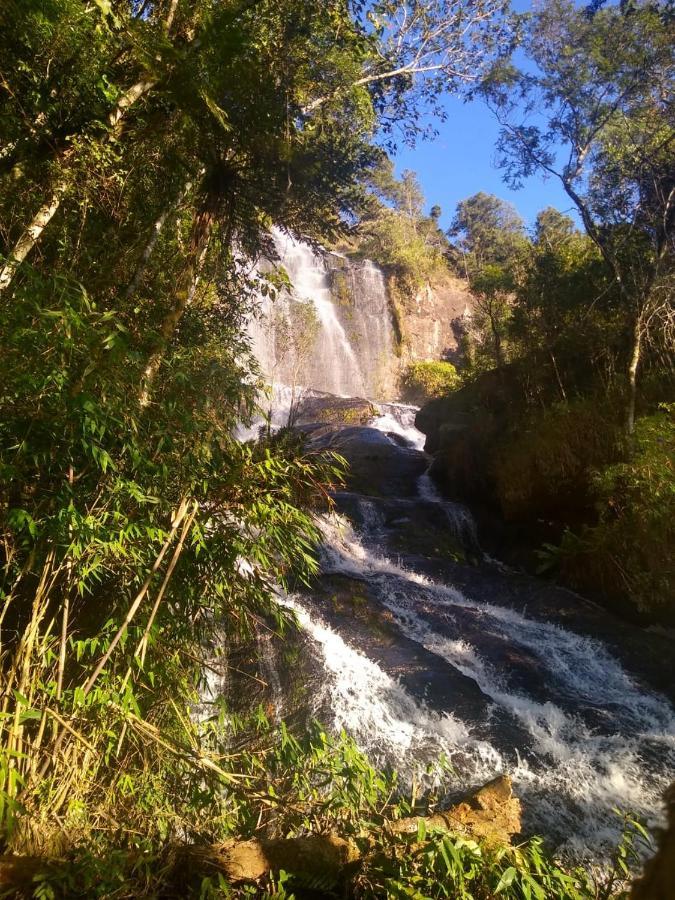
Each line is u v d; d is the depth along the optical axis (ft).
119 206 16.01
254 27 18.61
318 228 23.25
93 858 7.45
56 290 8.70
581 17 39.11
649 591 29.60
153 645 10.34
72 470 9.23
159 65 14.85
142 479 10.20
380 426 68.39
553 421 37.11
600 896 8.82
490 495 42.09
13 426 8.43
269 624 22.93
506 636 27.32
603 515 32.53
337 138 23.75
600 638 27.66
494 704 21.61
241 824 9.65
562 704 22.43
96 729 9.07
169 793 9.69
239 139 17.34
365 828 8.82
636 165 41.32
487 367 66.08
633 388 33.53
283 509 10.71
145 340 11.98
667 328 37.37
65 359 8.59
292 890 8.05
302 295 102.17
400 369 109.91
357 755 10.05
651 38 38.55
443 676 22.71
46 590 9.55
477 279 65.26
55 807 8.34
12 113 14.11
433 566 34.53
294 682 20.59
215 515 10.53
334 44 23.24
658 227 39.37
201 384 13.12
